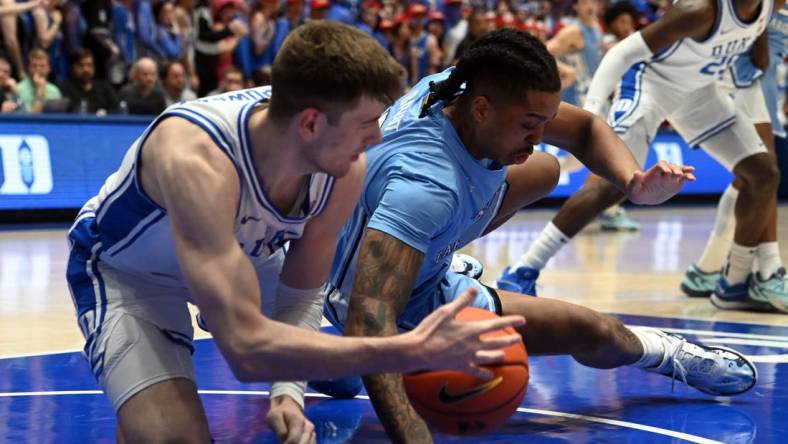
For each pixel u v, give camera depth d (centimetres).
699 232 995
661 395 331
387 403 231
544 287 593
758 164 502
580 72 911
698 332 446
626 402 321
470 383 229
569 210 511
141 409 232
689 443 274
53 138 954
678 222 1129
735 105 514
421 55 1252
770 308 506
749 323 473
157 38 1063
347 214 240
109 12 1030
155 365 239
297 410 236
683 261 736
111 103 1005
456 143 267
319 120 203
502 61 256
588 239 920
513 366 231
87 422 297
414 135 269
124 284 252
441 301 290
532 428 290
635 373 363
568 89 913
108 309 248
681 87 510
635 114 513
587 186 512
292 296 251
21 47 990
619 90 526
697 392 335
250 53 1130
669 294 568
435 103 273
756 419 300
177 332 250
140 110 1001
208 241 204
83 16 1027
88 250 257
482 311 239
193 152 209
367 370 198
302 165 214
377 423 299
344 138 205
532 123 260
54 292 570
